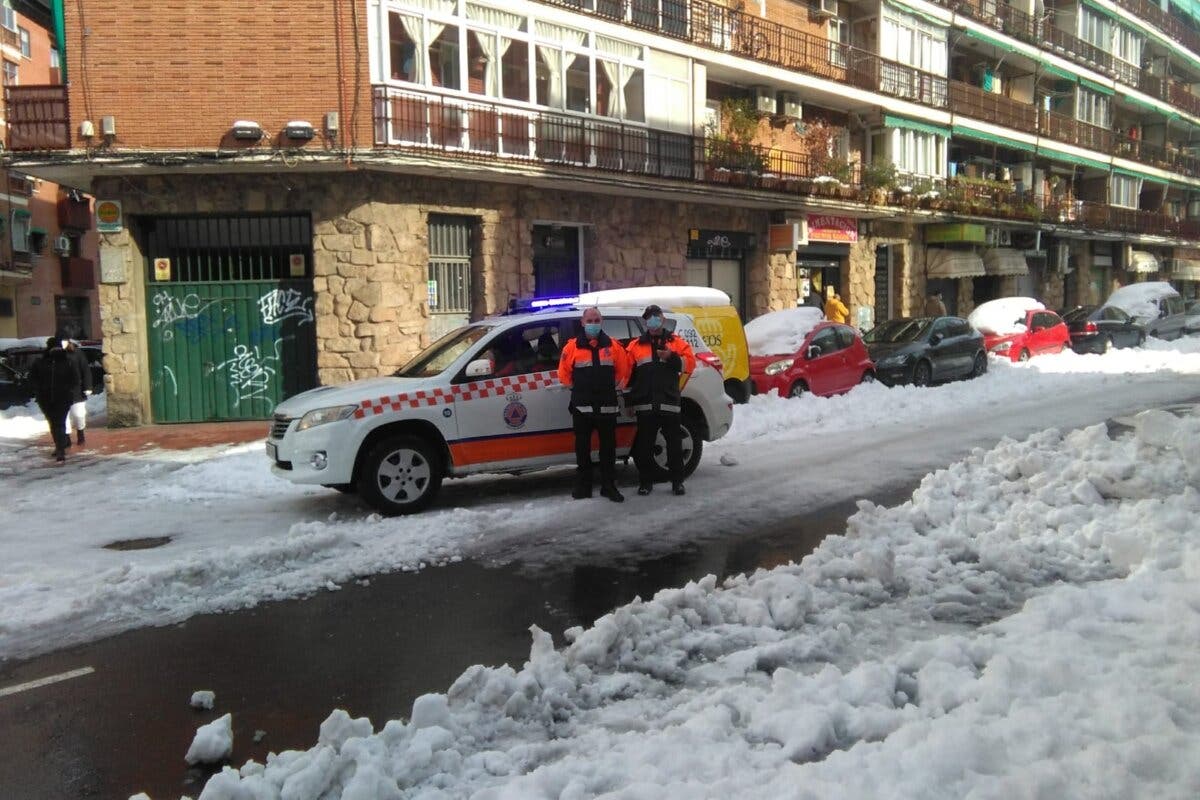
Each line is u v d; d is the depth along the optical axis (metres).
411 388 9.30
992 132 34.94
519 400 9.71
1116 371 22.34
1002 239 35.78
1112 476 7.73
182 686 5.09
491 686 4.52
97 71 16.25
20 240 35.50
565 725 4.37
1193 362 23.97
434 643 5.68
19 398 21.69
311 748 4.09
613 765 3.74
